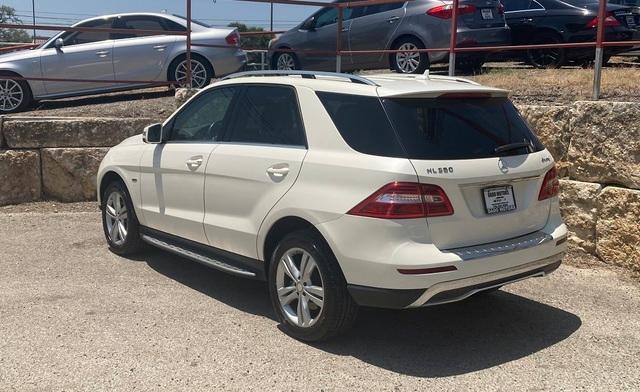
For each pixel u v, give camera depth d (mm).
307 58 12289
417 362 4133
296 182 4305
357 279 3947
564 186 6250
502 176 4137
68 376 3863
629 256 5801
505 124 4434
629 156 5707
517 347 4391
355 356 4199
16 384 3760
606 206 5930
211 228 5004
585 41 10961
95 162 8625
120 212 6320
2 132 8406
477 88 4332
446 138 4074
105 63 10852
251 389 3746
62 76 10734
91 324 4641
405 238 3807
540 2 11594
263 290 5484
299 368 4012
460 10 10336
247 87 5047
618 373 4012
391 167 3857
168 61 11086
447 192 3904
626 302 5223
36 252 6473
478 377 3936
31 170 8516
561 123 6289
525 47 7191
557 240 4445
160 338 4422
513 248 4129
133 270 5949
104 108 9844
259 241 4582
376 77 4762
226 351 4238
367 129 4094
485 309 5094
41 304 5020
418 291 3791
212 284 5605
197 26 11445
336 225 3998
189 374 3912
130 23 11156
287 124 4590
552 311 5055
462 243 3998
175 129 5664
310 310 4312
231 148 4910
